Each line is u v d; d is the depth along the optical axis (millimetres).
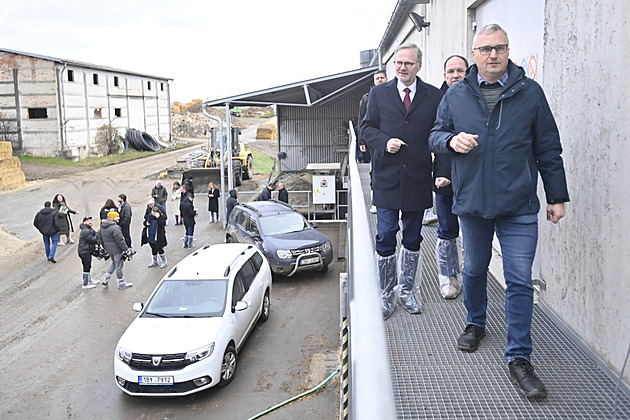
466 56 6105
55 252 16797
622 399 2350
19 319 11586
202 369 8023
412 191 3268
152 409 7941
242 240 15070
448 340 3035
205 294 9219
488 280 4004
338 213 20234
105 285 13648
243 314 9602
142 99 53062
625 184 2424
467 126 2518
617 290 2504
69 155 39875
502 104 2439
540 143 2479
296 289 13031
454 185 2658
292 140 25750
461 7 6352
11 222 21062
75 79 41312
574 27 2973
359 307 1035
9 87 38938
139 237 19281
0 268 15445
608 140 2582
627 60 2393
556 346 2906
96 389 8586
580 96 2902
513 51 4621
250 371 8945
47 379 8938
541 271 3574
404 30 12789
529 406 2340
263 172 38500
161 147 52562
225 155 29719
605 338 2627
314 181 19328
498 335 3051
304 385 8391
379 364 816
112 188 29844
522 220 2518
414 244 3457
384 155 3281
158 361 7969
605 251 2625
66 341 10414
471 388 2508
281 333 10453
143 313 9039
